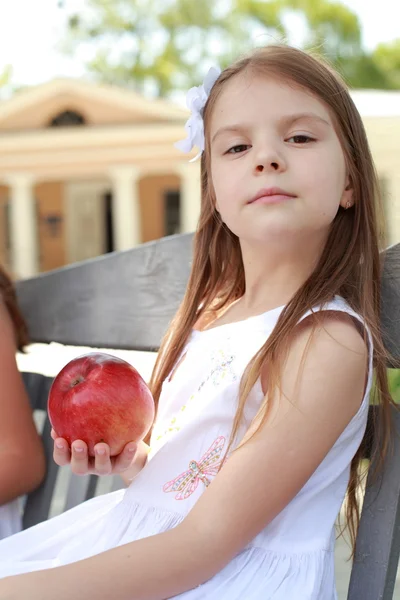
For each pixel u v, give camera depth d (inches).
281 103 50.6
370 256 52.4
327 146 50.5
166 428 54.8
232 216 52.1
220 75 55.9
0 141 586.6
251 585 46.1
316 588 46.9
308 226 50.0
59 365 106.3
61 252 689.0
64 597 41.8
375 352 49.4
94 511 56.2
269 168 49.6
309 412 45.0
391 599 48.4
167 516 50.5
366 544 49.0
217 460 50.6
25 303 78.6
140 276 70.6
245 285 60.0
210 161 55.6
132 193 573.3
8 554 54.0
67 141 573.9
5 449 63.6
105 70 905.5
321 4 860.0
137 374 50.2
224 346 54.4
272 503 44.1
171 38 900.6
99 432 48.0
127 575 42.4
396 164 419.8
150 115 565.3
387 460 49.7
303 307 48.7
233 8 881.5
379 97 440.8
